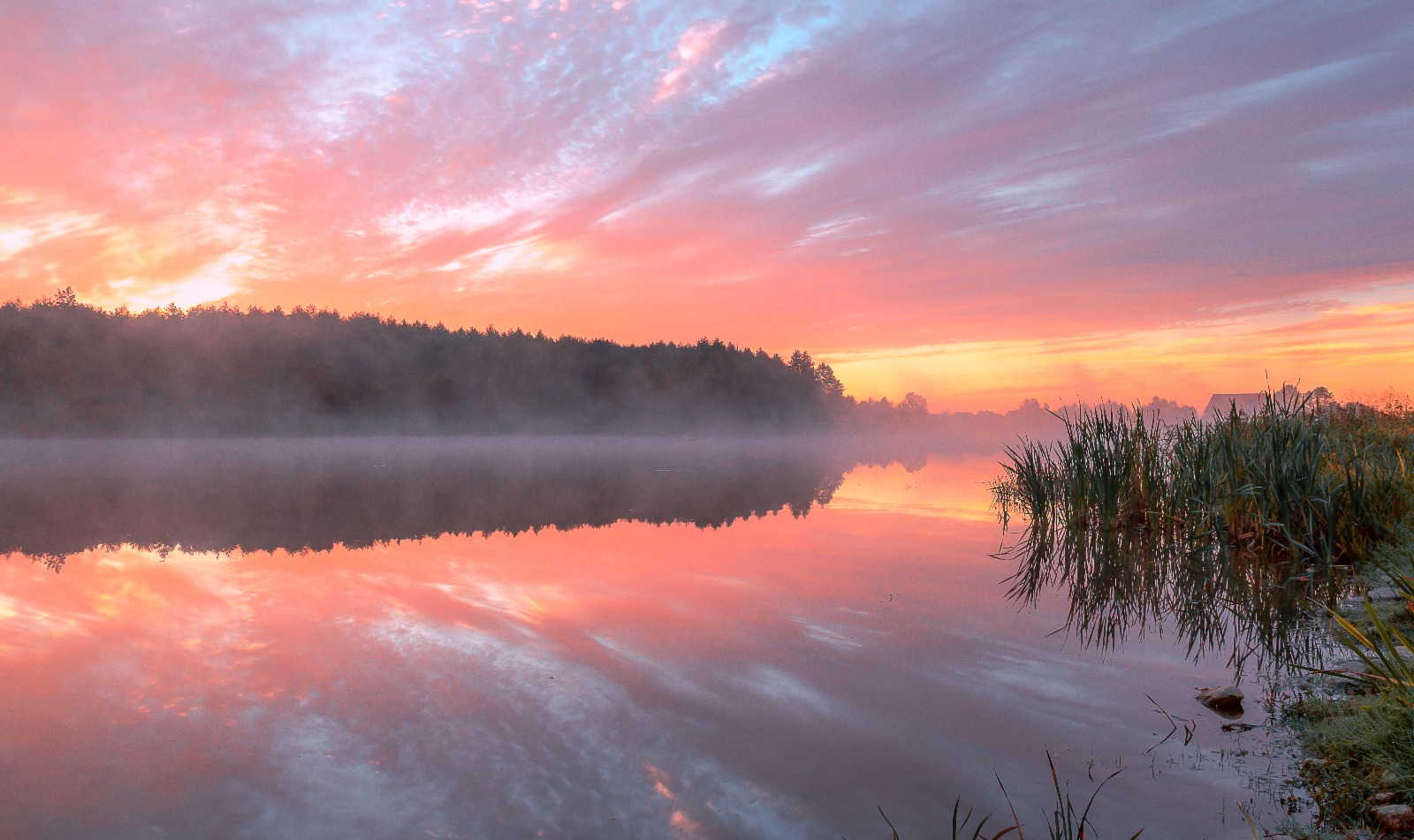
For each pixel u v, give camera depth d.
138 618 5.31
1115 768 3.02
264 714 3.64
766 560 7.36
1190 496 7.69
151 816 2.74
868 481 17.64
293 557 7.63
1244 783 2.84
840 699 3.79
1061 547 7.94
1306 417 7.54
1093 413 8.90
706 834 2.60
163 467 21.75
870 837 2.55
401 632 4.95
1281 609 5.21
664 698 3.82
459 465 23.34
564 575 6.71
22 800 2.84
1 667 4.31
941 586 6.23
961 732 3.39
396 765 3.12
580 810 2.76
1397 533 5.95
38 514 11.22
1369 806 2.59
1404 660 3.63
